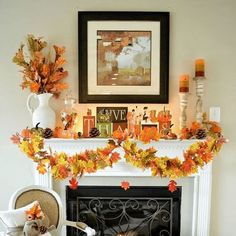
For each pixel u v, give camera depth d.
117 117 2.18
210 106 2.19
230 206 2.24
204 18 2.15
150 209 2.29
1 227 2.28
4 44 2.15
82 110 2.19
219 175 2.22
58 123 2.20
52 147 2.09
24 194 2.01
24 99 2.19
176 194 2.26
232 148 2.21
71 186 2.06
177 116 2.19
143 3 2.14
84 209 2.29
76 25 2.15
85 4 2.14
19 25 2.15
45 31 2.15
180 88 2.07
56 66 2.09
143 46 2.15
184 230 2.26
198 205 2.18
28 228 1.74
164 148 2.10
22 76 2.17
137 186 2.25
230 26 2.15
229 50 2.16
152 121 2.06
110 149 2.01
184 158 2.07
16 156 2.22
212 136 2.02
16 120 2.20
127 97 2.17
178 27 2.16
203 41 2.16
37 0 2.14
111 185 2.25
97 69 2.16
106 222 2.32
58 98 2.18
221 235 2.25
